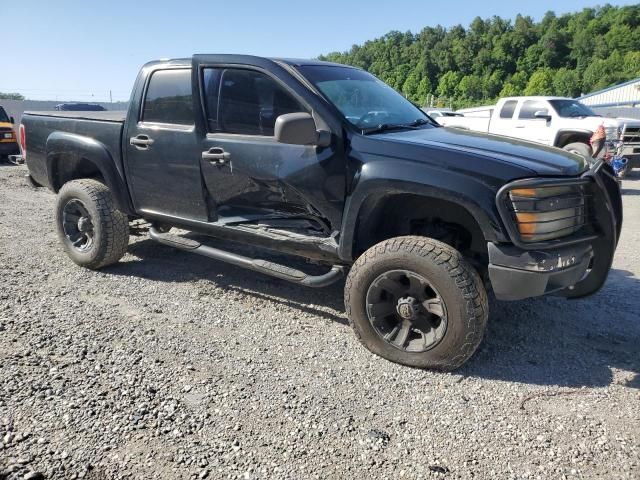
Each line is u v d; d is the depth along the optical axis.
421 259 3.23
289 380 3.21
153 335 3.73
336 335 3.89
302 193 3.75
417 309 3.38
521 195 3.08
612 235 3.57
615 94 39.38
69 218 5.18
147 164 4.55
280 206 3.96
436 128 4.21
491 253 3.12
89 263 5.05
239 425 2.73
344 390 3.12
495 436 2.71
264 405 2.92
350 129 3.61
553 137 12.95
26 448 2.47
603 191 3.43
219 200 4.25
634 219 8.38
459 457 2.55
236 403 2.93
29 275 4.88
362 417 2.85
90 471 2.35
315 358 3.52
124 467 2.39
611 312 4.39
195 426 2.71
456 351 3.24
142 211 4.78
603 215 3.53
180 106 4.34
